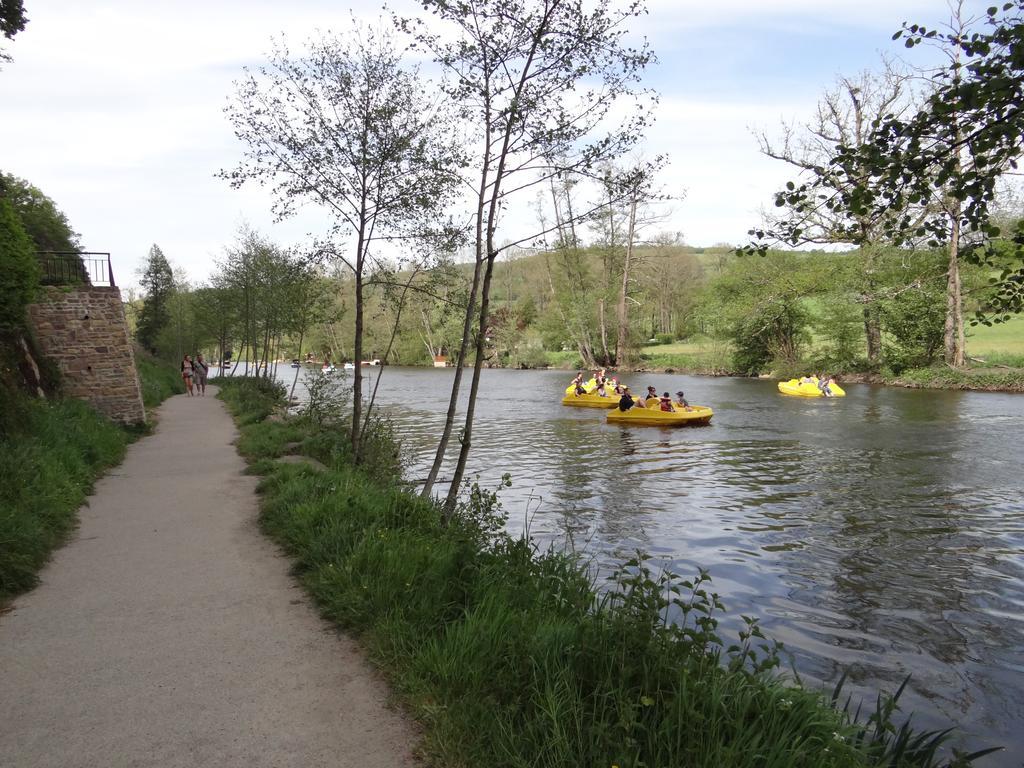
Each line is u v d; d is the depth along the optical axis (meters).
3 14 14.41
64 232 36.22
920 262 36.44
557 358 66.88
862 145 4.57
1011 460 16.28
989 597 7.79
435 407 31.78
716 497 12.94
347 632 4.82
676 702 3.32
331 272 12.69
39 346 15.63
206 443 15.27
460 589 5.16
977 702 5.51
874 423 23.44
